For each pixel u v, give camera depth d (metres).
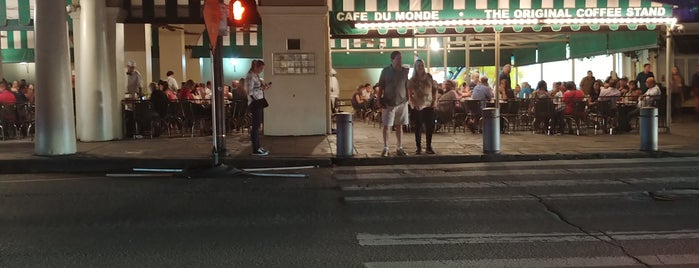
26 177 10.24
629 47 17.53
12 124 15.12
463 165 11.05
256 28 20.34
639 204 7.35
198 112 15.52
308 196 8.17
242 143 13.80
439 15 15.02
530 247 5.59
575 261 5.15
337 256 5.38
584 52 19.61
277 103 14.88
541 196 7.93
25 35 21.28
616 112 15.44
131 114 15.33
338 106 21.70
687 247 5.51
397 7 15.02
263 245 5.75
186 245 5.77
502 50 25.39
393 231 6.23
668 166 10.39
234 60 26.05
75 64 14.45
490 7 15.01
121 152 12.16
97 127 14.27
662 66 19.47
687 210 6.98
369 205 7.54
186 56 23.78
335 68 24.52
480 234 6.07
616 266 5.01
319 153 11.94
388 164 11.35
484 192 8.30
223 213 7.17
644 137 11.88
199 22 14.83
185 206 7.59
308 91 14.91
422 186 8.84
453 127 16.80
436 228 6.34
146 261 5.27
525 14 15.03
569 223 6.47
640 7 15.10
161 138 15.03
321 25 14.83
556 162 11.17
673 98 15.23
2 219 6.92
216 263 5.20
